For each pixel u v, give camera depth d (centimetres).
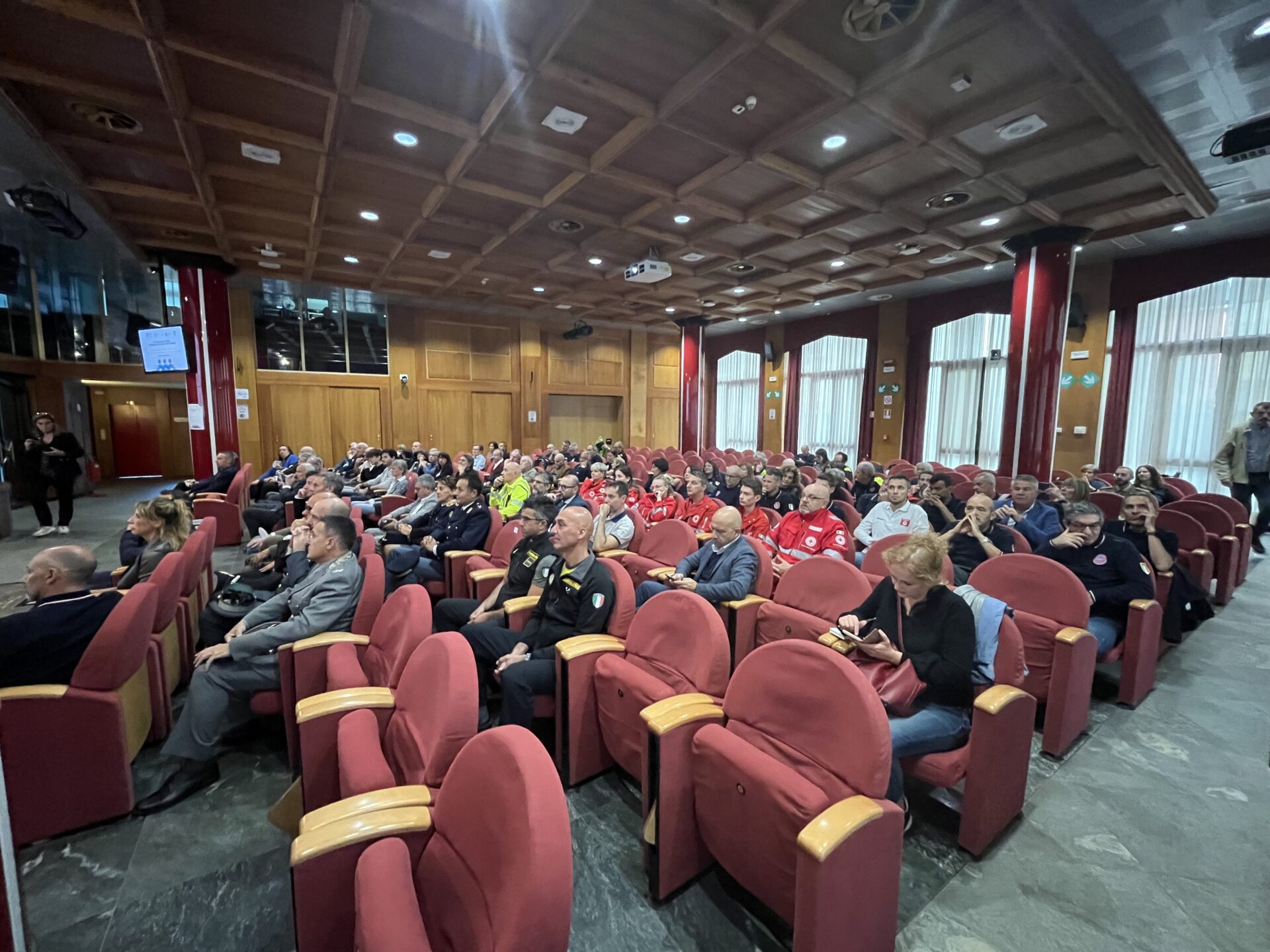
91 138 387
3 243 624
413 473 682
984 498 305
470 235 604
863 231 552
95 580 286
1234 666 289
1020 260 548
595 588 218
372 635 206
